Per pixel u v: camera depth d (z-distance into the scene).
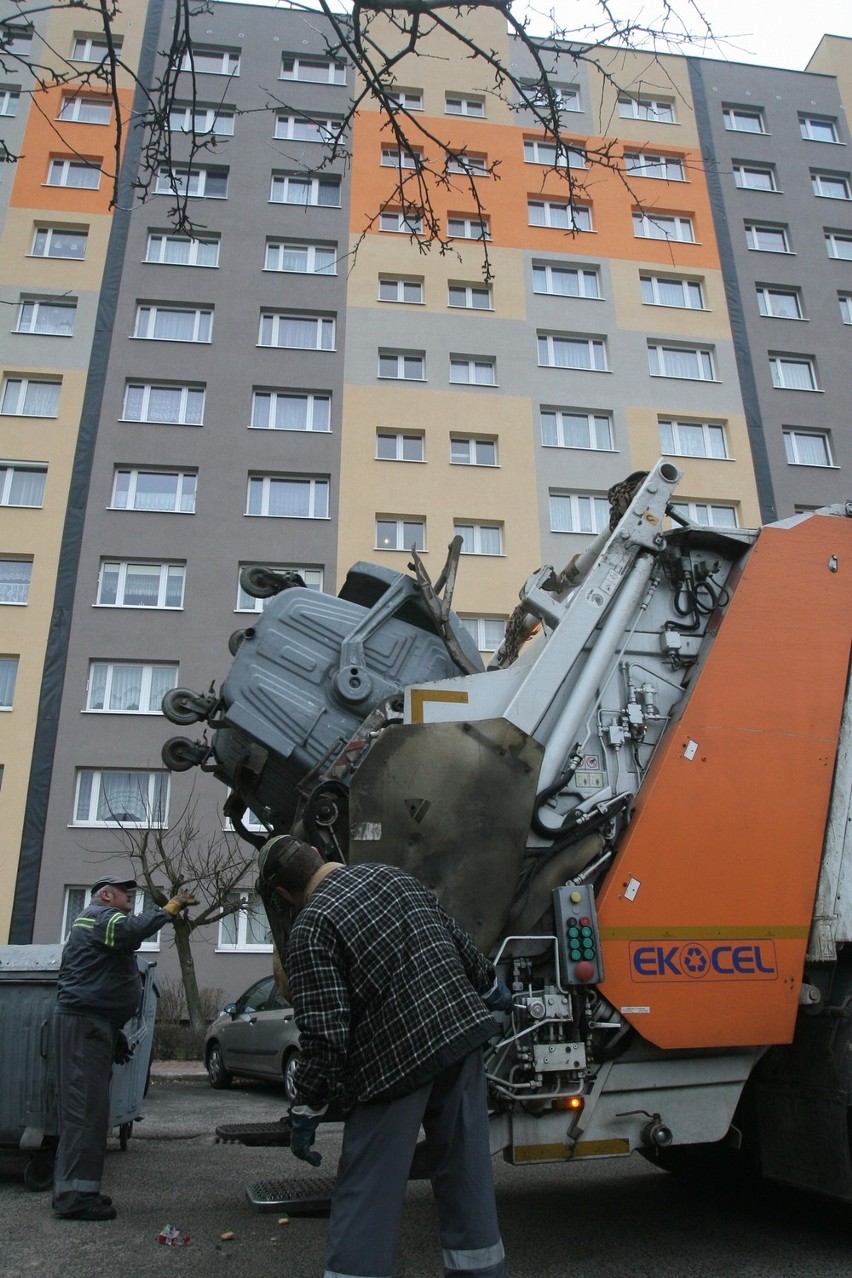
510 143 25.83
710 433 24.09
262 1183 4.37
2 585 19.88
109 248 23.06
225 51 26.03
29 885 17.58
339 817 3.76
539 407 23.19
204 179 24.62
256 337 22.73
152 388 22.14
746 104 28.36
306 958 2.80
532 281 24.55
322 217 24.33
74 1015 4.52
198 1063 13.16
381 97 4.83
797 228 26.94
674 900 3.79
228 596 20.19
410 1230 4.25
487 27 26.17
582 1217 4.35
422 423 22.48
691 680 4.20
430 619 5.08
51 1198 4.49
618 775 4.02
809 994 3.88
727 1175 4.75
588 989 3.64
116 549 20.25
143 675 19.56
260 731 4.49
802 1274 3.48
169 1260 3.69
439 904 3.22
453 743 3.79
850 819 4.11
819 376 25.20
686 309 25.12
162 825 17.98
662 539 4.43
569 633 4.15
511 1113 3.53
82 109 24.28
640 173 26.41
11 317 22.11
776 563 4.44
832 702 4.27
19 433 20.98
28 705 18.73
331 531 21.08
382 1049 2.73
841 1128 3.69
